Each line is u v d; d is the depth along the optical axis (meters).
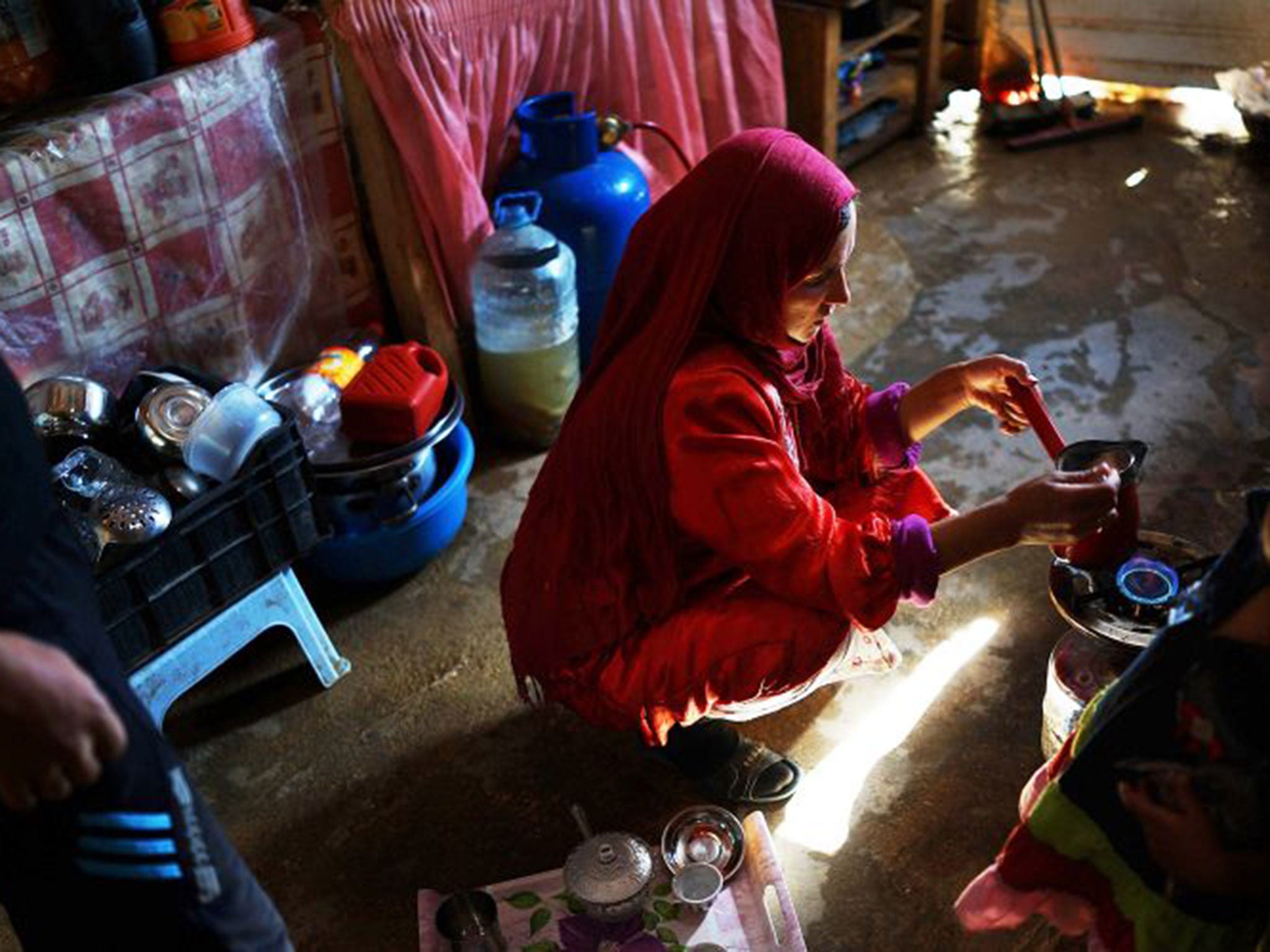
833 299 1.64
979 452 2.65
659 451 1.61
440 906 1.77
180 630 1.95
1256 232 3.35
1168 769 1.13
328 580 2.42
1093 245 3.35
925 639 2.20
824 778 1.96
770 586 1.66
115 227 2.09
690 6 2.94
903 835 1.87
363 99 2.37
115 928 1.18
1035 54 4.04
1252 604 1.02
